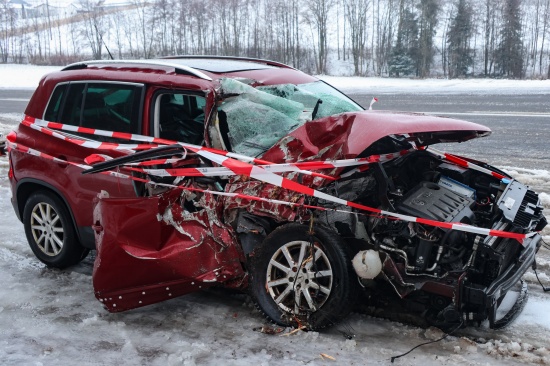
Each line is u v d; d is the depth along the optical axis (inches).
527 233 164.4
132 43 2183.8
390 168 181.3
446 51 1991.9
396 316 178.4
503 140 464.8
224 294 200.7
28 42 2449.6
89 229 207.3
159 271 172.6
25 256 243.3
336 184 166.4
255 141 181.5
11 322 182.7
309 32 2257.6
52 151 213.2
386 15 2076.8
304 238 164.1
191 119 203.5
